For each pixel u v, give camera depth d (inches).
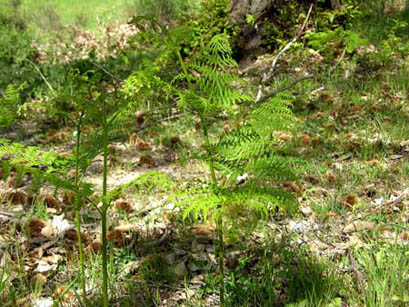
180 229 149.6
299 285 118.0
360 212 156.1
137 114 257.1
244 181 175.3
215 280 125.3
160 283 127.0
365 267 123.0
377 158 196.2
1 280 115.6
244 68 344.8
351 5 380.8
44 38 546.3
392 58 327.0
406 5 447.8
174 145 222.2
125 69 337.7
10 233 146.7
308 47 347.3
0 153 99.2
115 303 118.5
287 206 94.7
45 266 132.5
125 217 157.0
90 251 133.3
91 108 99.2
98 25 565.0
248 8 354.9
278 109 108.7
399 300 109.5
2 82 328.8
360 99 259.4
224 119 249.6
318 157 197.3
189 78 104.0
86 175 196.5
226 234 96.3
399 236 139.9
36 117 272.8
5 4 698.8
